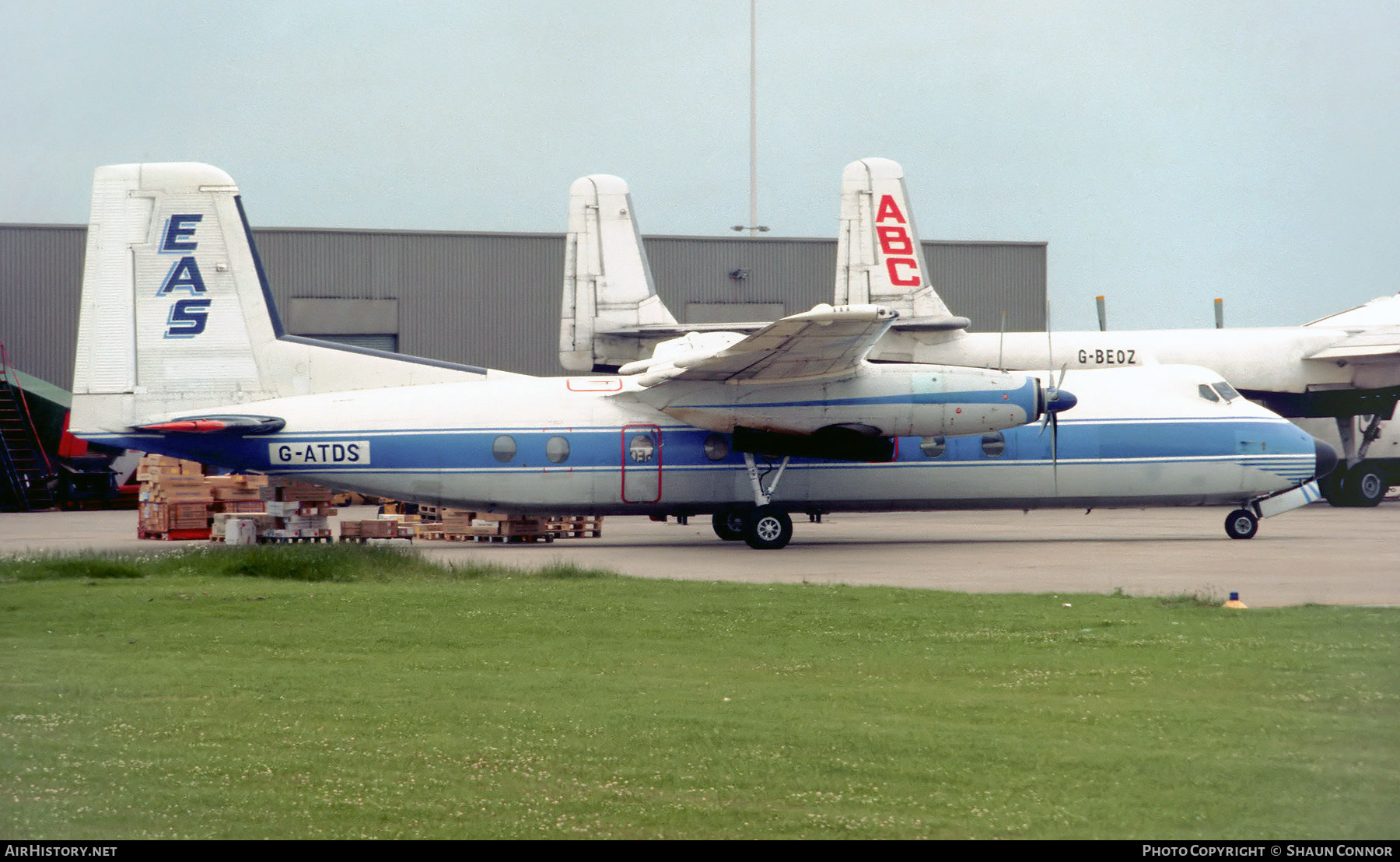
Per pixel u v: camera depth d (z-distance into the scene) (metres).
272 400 86.06
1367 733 30.86
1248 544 90.06
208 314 84.88
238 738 30.42
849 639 44.75
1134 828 23.88
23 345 171.88
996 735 30.69
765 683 37.12
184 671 38.88
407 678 37.94
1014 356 130.88
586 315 135.50
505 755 29.05
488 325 184.50
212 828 23.94
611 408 88.25
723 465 88.44
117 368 83.69
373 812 24.91
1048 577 67.62
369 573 64.81
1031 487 91.50
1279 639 44.22
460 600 54.38
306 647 43.16
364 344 180.62
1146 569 71.62
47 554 73.69
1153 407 93.31
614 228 136.00
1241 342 133.50
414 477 86.19
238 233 85.31
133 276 83.88
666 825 24.14
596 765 28.25
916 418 85.31
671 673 38.75
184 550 75.19
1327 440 142.25
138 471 102.81
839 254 136.12
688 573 70.69
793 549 87.62
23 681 37.16
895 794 26.09
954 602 54.09
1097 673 38.47
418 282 182.12
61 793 26.14
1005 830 23.75
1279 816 24.48
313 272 178.12
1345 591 60.16
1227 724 31.70
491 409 87.19
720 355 79.31
